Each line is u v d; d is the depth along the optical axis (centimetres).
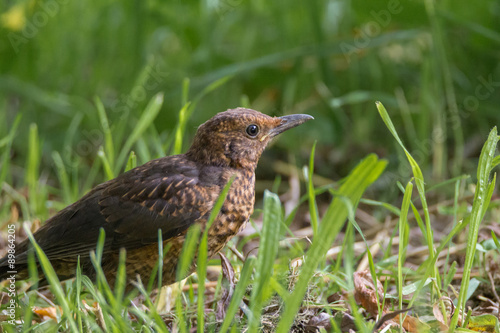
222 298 741
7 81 1316
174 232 788
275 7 1370
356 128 1320
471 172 1202
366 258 905
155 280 803
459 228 702
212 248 797
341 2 1361
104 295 790
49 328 681
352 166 1283
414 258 953
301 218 1176
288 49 1354
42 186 1126
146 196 792
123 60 1376
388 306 757
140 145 1066
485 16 1264
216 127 818
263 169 1295
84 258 797
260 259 588
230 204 798
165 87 1318
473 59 1299
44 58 1369
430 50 1246
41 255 632
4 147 1273
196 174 810
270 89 1344
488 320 705
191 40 1367
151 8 1365
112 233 788
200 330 632
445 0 1285
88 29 1392
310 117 858
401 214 689
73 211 808
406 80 1345
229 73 1251
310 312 732
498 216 1002
